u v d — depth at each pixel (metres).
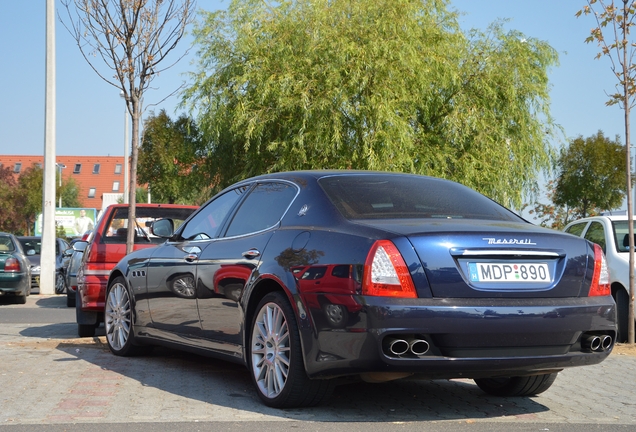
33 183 61.16
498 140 22.48
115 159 92.31
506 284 4.68
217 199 6.76
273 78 20.80
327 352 4.71
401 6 21.62
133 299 7.50
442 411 5.24
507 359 4.60
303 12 21.91
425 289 4.54
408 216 5.16
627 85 9.57
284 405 5.12
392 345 4.44
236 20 22.80
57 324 11.60
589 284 4.96
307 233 5.16
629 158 9.64
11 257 16.55
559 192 39.59
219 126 21.48
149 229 10.08
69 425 4.64
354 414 5.05
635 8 9.59
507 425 4.82
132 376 6.44
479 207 5.59
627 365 7.53
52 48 19.88
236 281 5.67
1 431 4.48
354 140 20.61
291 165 20.52
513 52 23.91
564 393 6.03
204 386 6.02
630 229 9.59
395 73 20.58
